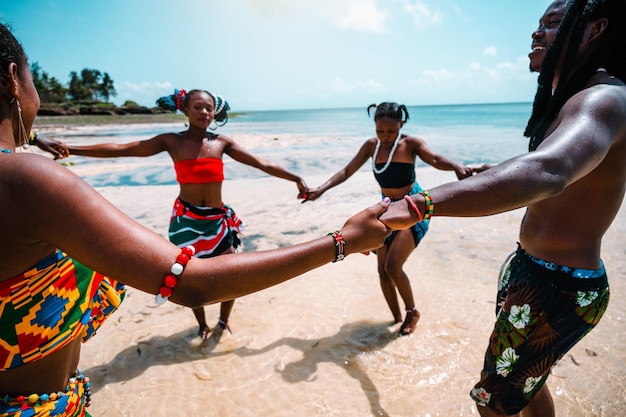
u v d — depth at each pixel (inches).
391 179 138.6
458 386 108.3
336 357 121.6
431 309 142.9
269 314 145.5
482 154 476.1
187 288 43.2
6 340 43.1
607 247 187.0
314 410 101.9
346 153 511.5
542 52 75.6
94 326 57.5
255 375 115.0
